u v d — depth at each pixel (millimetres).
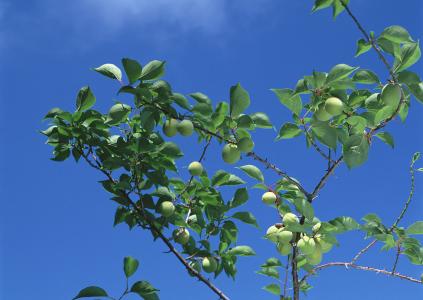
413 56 3672
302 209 4070
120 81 4320
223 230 4816
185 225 4613
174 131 4426
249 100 4195
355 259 4441
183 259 4664
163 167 4680
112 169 4566
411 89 3717
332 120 4328
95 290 3826
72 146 4695
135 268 3988
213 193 4828
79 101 4504
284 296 4566
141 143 4402
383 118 3814
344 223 4066
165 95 4301
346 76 3869
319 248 4141
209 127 4340
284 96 4133
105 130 4598
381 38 3715
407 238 4156
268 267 4684
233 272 4832
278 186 4609
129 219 4719
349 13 3727
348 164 3834
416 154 4117
